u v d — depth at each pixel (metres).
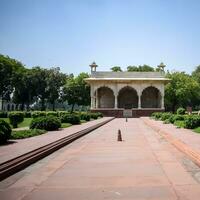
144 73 58.94
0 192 6.53
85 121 33.72
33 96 82.44
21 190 6.67
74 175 8.06
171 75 68.69
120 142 15.50
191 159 10.20
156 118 40.19
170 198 5.95
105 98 60.84
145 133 20.89
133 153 11.75
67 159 10.62
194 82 68.81
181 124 24.28
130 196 6.12
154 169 8.70
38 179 7.69
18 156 9.53
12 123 25.59
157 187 6.79
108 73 58.97
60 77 79.94
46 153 11.55
